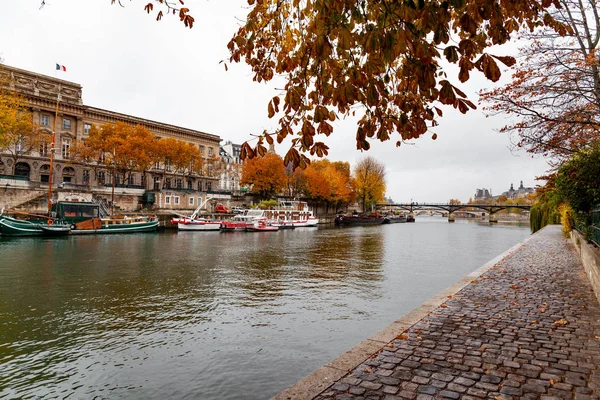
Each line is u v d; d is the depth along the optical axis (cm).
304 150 400
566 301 873
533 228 4900
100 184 6381
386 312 1252
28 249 2889
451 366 527
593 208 1372
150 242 3625
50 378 784
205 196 7481
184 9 520
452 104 336
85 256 2541
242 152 407
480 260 2589
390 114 480
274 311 1257
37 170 5797
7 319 1164
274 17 458
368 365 534
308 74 424
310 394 454
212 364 841
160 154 6456
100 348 941
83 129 6512
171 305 1330
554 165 1536
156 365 840
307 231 6012
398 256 2783
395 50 319
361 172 10256
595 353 565
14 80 5591
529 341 620
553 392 448
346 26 327
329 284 1702
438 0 355
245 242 3819
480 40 404
